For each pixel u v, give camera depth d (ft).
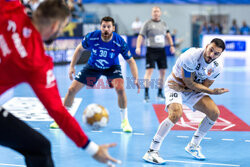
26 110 26.02
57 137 19.65
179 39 85.40
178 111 15.61
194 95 16.35
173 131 21.13
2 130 8.14
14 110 25.93
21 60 7.55
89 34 19.79
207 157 16.89
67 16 8.15
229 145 18.79
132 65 20.27
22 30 7.71
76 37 56.08
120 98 20.66
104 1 88.89
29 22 7.86
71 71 20.65
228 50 73.05
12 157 16.31
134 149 17.84
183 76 15.37
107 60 20.13
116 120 23.82
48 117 24.04
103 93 33.99
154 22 29.86
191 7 90.27
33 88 7.88
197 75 15.69
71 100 20.77
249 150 18.01
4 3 7.90
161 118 24.53
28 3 43.11
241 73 49.42
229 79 43.91
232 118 24.61
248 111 26.84
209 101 16.03
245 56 71.56
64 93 32.68
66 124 8.22
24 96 31.27
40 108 26.73
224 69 53.72
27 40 7.66
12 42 7.58
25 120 23.12
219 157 16.90
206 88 15.35
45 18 7.83
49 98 7.96
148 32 29.96
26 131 8.39
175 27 91.25
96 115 9.77
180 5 90.27
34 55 7.64
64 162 15.80
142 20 90.07
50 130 21.02
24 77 7.77
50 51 50.78
